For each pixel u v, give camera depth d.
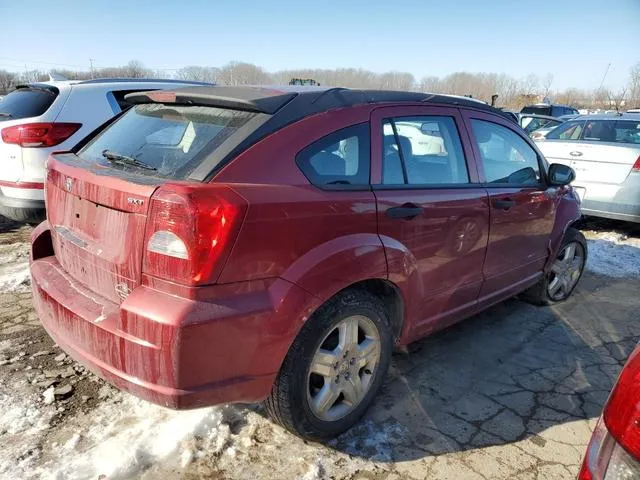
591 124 7.42
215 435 2.61
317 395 2.55
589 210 7.00
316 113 2.54
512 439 2.77
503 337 3.97
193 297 2.02
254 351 2.17
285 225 2.21
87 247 2.40
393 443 2.68
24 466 2.35
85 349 2.26
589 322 4.32
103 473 2.31
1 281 4.41
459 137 3.31
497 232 3.49
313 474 2.40
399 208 2.72
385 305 2.94
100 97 5.45
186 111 2.66
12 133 4.95
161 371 2.03
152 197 2.05
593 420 2.97
